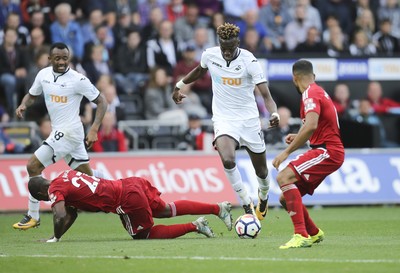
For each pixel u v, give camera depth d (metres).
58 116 44.62
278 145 68.56
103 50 74.00
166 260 30.75
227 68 42.00
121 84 74.81
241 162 65.94
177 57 77.75
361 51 80.38
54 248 35.84
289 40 81.06
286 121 69.50
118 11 79.94
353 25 84.94
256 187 65.62
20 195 63.22
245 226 39.25
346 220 53.78
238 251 33.22
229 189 65.44
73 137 44.75
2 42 71.81
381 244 36.16
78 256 32.50
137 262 30.38
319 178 35.00
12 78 70.62
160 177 65.00
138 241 38.44
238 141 42.28
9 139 67.00
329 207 67.75
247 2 83.88
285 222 51.88
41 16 73.50
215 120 42.69
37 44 71.69
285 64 73.81
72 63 71.56
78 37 73.94
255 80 41.75
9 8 75.25
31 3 75.25
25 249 35.84
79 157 45.53
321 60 74.50
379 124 74.00
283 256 31.48
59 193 37.41
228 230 42.44
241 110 42.41
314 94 34.50
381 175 67.75
